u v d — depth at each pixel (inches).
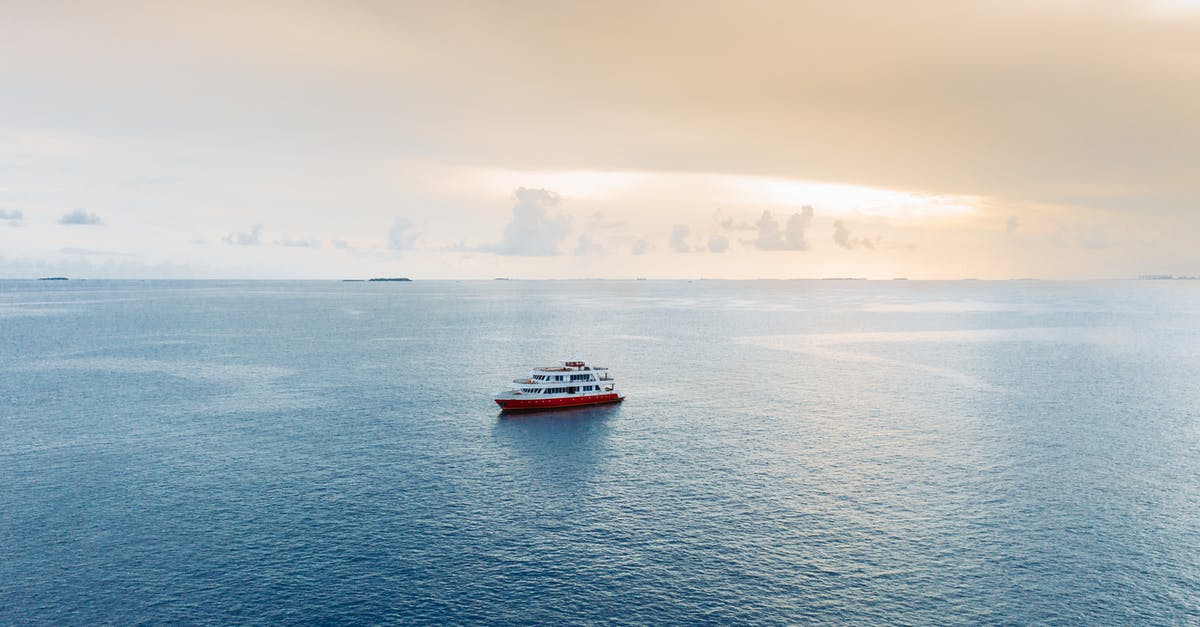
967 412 5359.3
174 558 2866.6
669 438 4640.8
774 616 2486.5
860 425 4963.1
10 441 4468.5
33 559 2851.9
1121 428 4849.9
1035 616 2496.3
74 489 3612.2
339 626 2413.9
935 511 3353.8
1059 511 3358.8
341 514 3312.0
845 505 3430.1
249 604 2539.4
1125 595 2628.0
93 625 2404.0
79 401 5669.3
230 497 3516.2
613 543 3019.2
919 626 2432.3
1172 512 3351.4
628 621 2453.2
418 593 2620.6
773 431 4805.6
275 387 6323.8
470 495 3570.4
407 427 4906.5
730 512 3346.5
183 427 4845.0
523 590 2645.2
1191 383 6599.4
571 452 4320.9
